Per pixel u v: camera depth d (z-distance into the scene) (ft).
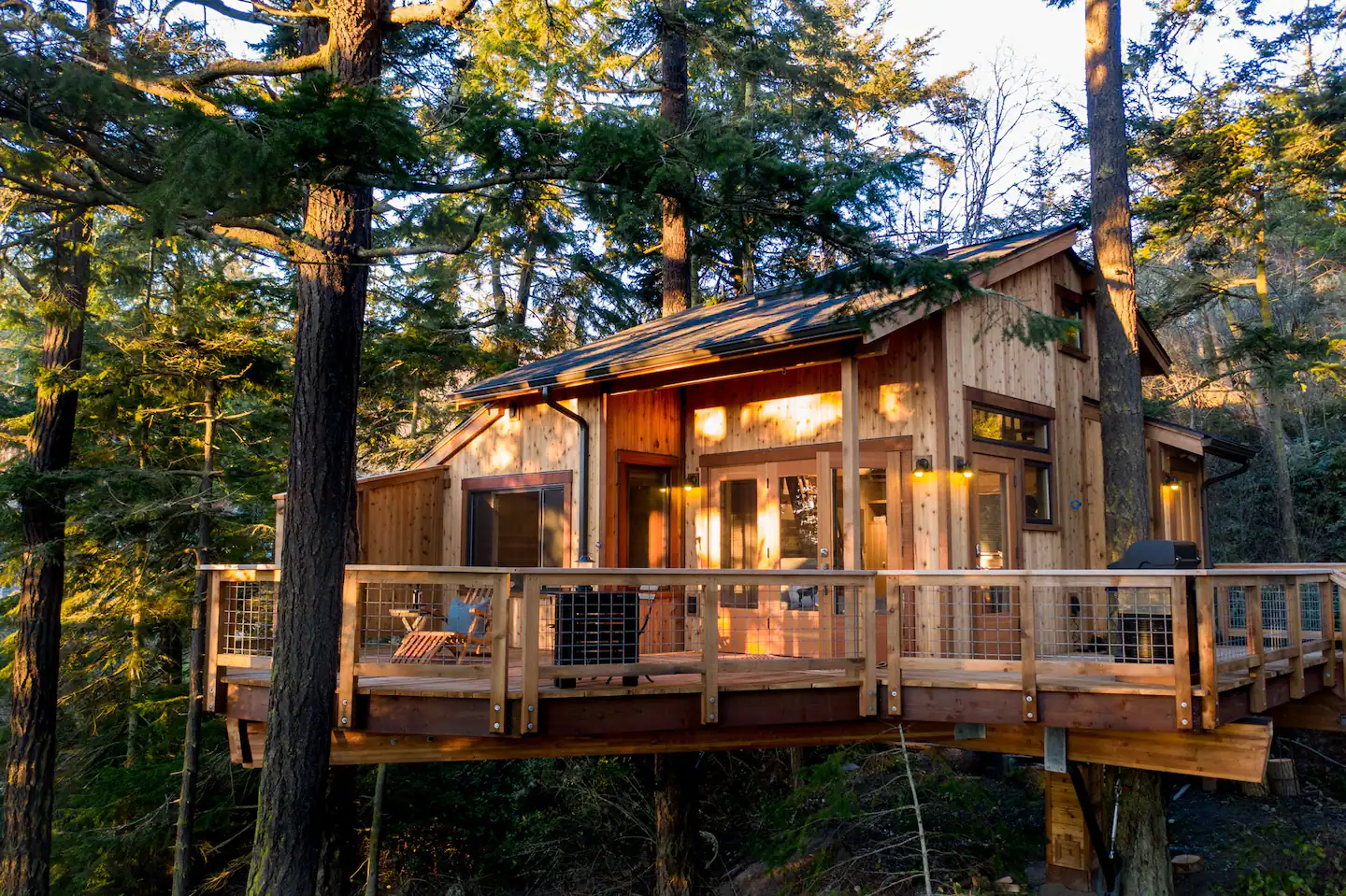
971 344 34.88
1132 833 33.24
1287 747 48.06
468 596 34.76
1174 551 27.02
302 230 26.04
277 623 24.52
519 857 45.80
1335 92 56.90
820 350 32.27
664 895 38.73
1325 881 36.55
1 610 52.70
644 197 23.50
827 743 27.27
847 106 73.26
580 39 51.75
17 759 41.96
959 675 27.04
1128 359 35.47
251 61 24.07
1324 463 71.00
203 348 42.73
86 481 41.68
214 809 45.27
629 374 36.70
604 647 25.70
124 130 21.11
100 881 45.91
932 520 33.30
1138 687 23.84
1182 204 60.13
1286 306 78.28
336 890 33.60
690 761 39.68
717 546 39.93
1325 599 32.60
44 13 20.12
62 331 43.32
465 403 45.55
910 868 36.94
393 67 37.24
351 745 25.31
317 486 24.59
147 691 50.26
